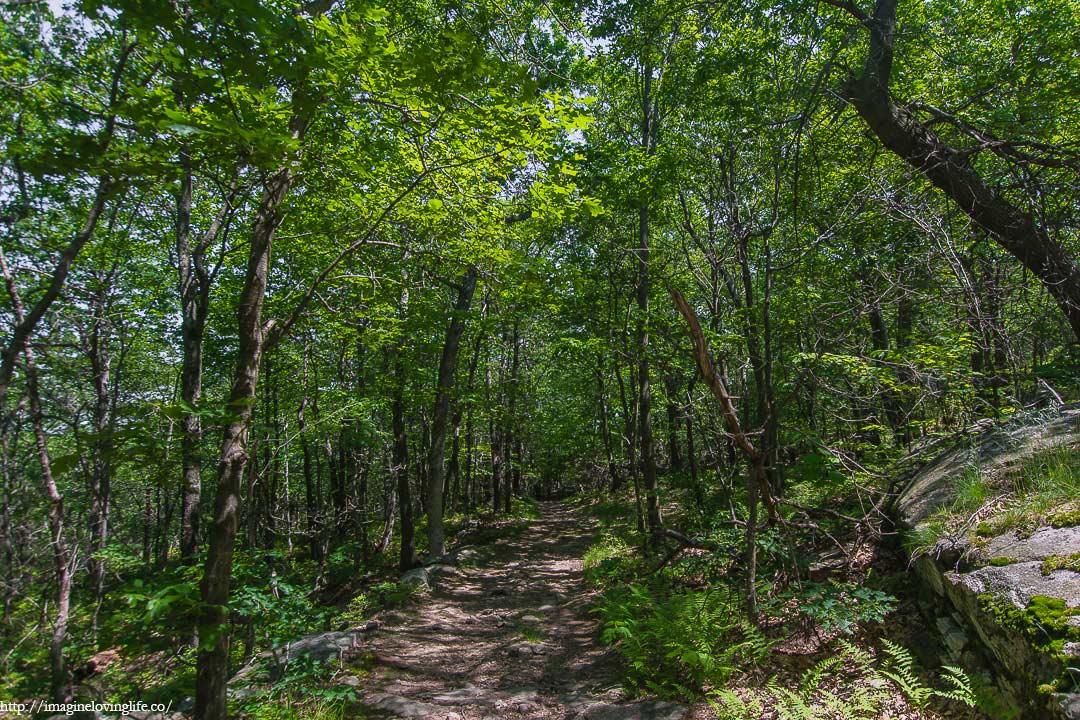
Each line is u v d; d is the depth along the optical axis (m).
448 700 4.96
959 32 8.76
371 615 8.20
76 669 5.62
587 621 7.36
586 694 4.94
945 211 6.57
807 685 3.94
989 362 6.25
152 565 12.91
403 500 12.86
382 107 4.00
